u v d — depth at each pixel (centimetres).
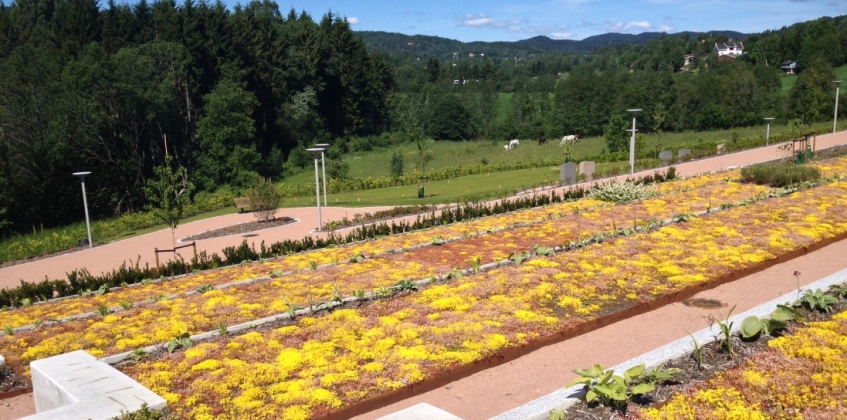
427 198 2978
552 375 785
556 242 1486
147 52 4959
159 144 4997
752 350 751
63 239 2702
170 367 846
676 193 2045
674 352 751
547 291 1066
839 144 3144
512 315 965
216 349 902
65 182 4156
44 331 1094
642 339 881
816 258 1214
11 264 2327
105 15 5306
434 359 816
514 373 800
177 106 5119
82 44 5047
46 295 1476
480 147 6500
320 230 2289
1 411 805
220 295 1244
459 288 1120
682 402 628
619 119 4428
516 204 2144
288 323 1011
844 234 1341
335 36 7012
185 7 5547
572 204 2088
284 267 1519
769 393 637
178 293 1318
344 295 1140
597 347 863
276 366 820
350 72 7069
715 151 3359
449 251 1488
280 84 6234
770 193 1831
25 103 4025
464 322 941
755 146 3488
